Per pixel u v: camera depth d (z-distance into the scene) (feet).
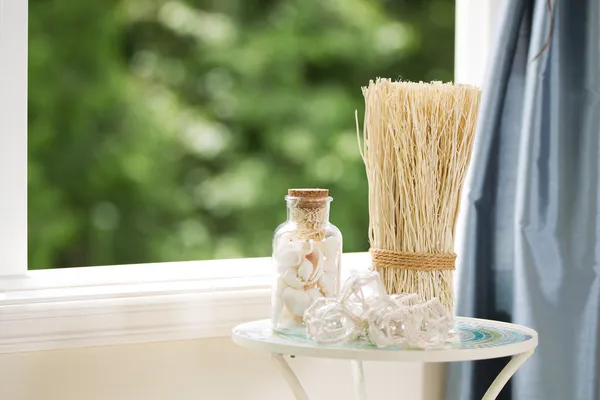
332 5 20.51
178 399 5.73
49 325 5.36
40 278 5.67
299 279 4.75
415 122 4.86
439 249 4.94
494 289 6.02
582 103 5.73
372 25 20.40
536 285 5.68
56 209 19.92
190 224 20.52
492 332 4.88
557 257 5.68
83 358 5.49
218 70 20.70
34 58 19.69
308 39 20.52
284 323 4.77
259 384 5.94
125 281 5.81
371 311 4.41
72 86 19.99
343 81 20.54
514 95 6.00
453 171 4.95
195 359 5.77
